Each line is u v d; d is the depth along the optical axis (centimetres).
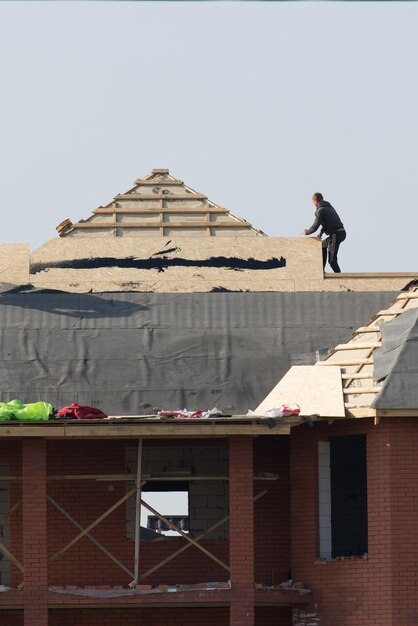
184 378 13212
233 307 13675
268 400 12450
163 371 13262
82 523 12531
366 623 11694
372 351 12438
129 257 13962
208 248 14000
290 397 12256
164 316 13625
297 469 12338
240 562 11712
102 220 14638
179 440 12738
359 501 13350
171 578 12556
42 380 13212
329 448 12281
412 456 11738
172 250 14000
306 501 12225
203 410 12531
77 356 13362
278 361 13312
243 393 13112
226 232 14550
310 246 13988
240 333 13488
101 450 12656
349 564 11862
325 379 12206
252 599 11656
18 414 11550
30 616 11575
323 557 12138
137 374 13250
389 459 11731
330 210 14350
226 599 11656
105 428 11575
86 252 13975
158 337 13488
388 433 11769
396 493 11700
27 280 13875
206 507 12750
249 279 13925
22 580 12400
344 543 13338
